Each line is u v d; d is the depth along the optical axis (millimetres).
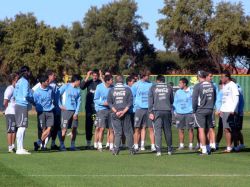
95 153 21453
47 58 77062
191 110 23656
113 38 104438
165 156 20422
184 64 93688
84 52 102625
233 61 86062
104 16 103812
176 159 19375
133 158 19625
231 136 22250
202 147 21016
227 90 21797
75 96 23000
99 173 15617
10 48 79438
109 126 22672
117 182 14047
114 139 21062
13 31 80500
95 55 99938
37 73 76812
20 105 20734
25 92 20703
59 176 14977
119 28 104938
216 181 14305
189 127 23719
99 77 23859
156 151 21266
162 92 20812
